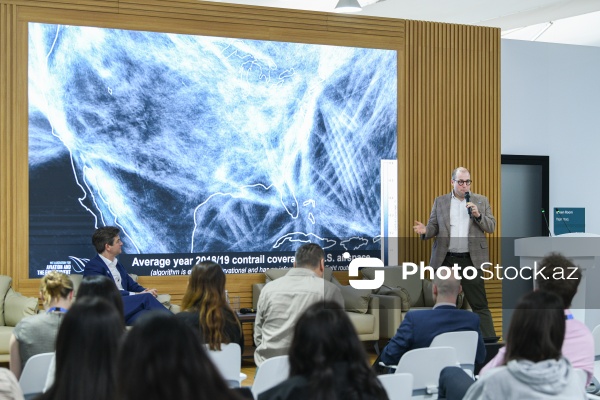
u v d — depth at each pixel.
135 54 8.91
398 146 10.02
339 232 9.68
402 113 10.04
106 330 2.55
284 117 9.46
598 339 5.44
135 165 8.90
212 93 9.19
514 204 12.56
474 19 12.72
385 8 12.20
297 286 5.36
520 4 11.83
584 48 12.90
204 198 9.14
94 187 8.75
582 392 3.14
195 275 4.81
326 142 9.64
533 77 12.59
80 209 8.70
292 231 9.48
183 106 9.08
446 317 4.99
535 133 12.60
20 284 8.48
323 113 9.64
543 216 12.23
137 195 8.90
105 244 8.05
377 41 9.93
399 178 10.01
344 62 9.75
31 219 8.55
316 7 12.34
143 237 8.91
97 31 8.78
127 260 8.84
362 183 9.81
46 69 8.60
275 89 9.44
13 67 8.49
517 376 3.07
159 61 9.00
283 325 5.32
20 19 8.52
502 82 12.41
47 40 8.61
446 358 4.46
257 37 9.38
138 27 8.93
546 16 12.53
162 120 8.99
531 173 12.65
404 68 10.08
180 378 1.88
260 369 4.19
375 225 9.86
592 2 11.73
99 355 2.53
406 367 4.38
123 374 1.91
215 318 4.72
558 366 3.09
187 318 4.77
